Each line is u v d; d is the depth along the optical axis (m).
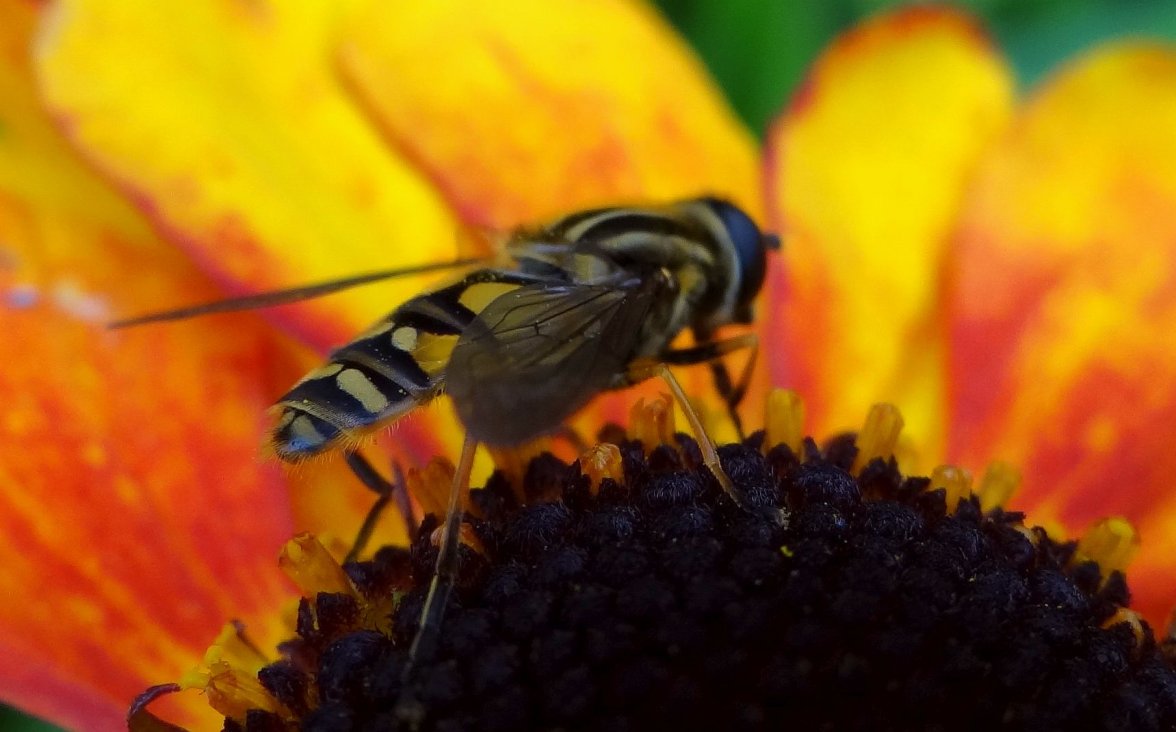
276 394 0.08
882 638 0.07
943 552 0.08
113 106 0.08
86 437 0.08
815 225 0.09
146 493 0.08
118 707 0.08
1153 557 0.08
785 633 0.07
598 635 0.07
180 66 0.08
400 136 0.09
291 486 0.08
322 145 0.09
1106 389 0.09
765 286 0.09
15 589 0.08
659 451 0.08
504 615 0.07
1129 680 0.07
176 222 0.08
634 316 0.08
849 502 0.08
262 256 0.08
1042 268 0.09
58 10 0.08
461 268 0.08
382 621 0.08
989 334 0.09
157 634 0.08
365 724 0.07
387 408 0.08
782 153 0.09
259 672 0.08
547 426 0.07
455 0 0.09
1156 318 0.09
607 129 0.09
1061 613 0.08
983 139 0.09
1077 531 0.09
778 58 0.09
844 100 0.09
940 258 0.09
